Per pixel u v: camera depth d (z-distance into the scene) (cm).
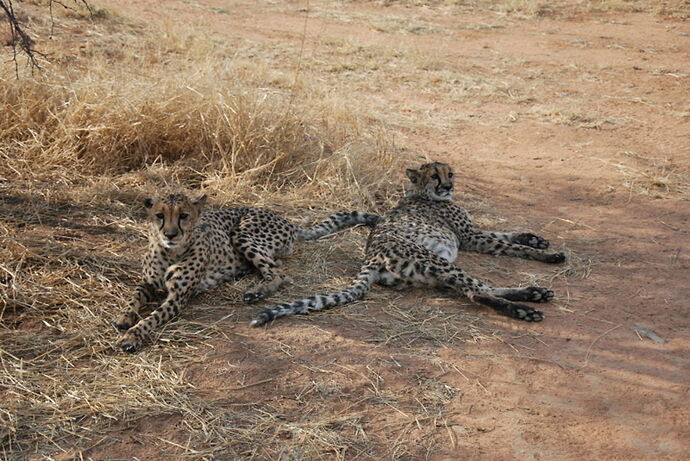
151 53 1189
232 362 463
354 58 1329
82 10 1316
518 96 1181
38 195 678
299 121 816
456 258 641
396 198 762
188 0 1688
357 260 621
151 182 730
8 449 382
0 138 752
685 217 747
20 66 811
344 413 421
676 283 598
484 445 401
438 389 446
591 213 756
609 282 598
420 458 390
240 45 1344
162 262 518
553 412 430
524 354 486
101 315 503
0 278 533
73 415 409
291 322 512
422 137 987
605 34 1602
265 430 405
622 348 497
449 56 1398
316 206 727
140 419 409
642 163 909
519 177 859
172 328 496
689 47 1502
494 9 1798
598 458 394
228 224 596
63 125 742
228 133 775
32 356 458
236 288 558
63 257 568
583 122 1068
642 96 1194
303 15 1673
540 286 589
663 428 418
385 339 496
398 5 1812
